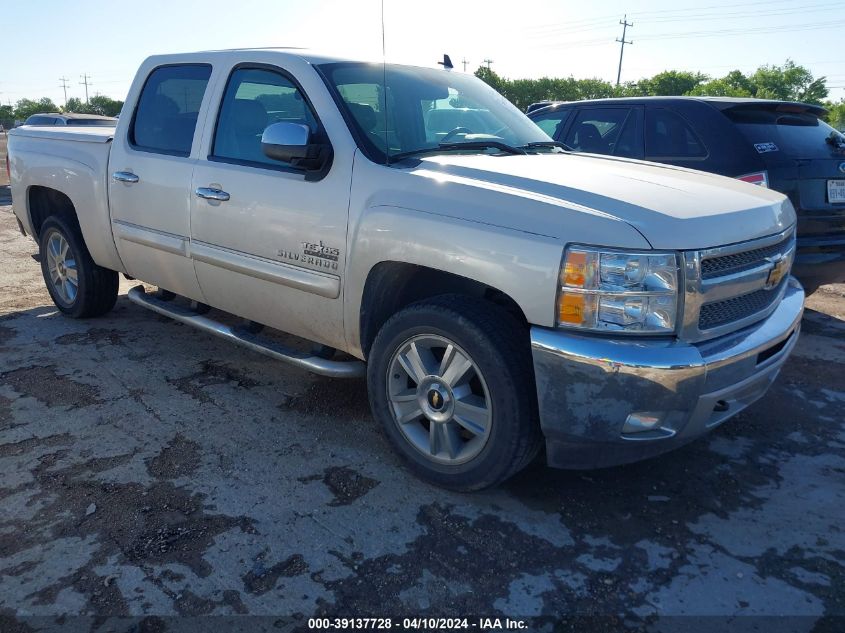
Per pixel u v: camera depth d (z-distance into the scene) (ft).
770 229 9.85
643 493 10.23
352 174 10.52
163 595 7.93
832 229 16.60
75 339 16.19
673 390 8.27
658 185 9.97
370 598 7.97
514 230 8.73
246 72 12.57
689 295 8.40
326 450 11.25
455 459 9.84
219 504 9.69
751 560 8.78
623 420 8.41
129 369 14.40
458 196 9.39
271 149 10.80
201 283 13.41
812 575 8.52
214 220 12.45
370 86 11.87
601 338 8.33
